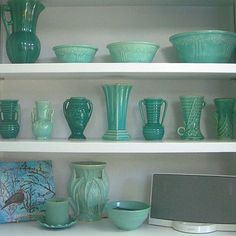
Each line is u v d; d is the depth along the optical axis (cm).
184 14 129
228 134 118
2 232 108
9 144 106
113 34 130
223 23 129
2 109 117
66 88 129
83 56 110
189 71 105
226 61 111
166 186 117
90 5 129
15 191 119
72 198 119
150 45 107
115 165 129
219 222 111
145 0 124
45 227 112
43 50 130
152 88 129
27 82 130
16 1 110
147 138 115
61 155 129
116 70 105
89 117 120
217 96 129
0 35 127
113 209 110
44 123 113
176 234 108
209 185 114
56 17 130
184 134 118
